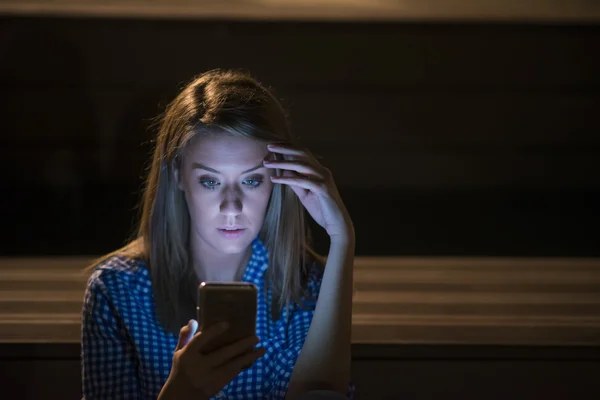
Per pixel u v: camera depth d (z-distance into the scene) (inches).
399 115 153.8
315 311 50.3
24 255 109.5
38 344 70.5
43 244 115.6
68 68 147.0
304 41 150.3
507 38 151.6
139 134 149.3
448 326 78.3
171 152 50.3
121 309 50.5
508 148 155.5
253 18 149.0
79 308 83.7
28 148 148.3
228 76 53.0
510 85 153.6
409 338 73.7
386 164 154.9
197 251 52.8
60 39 146.0
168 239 52.2
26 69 146.3
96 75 147.5
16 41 145.2
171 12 147.4
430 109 153.8
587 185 156.5
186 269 53.3
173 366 43.4
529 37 151.6
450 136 154.8
